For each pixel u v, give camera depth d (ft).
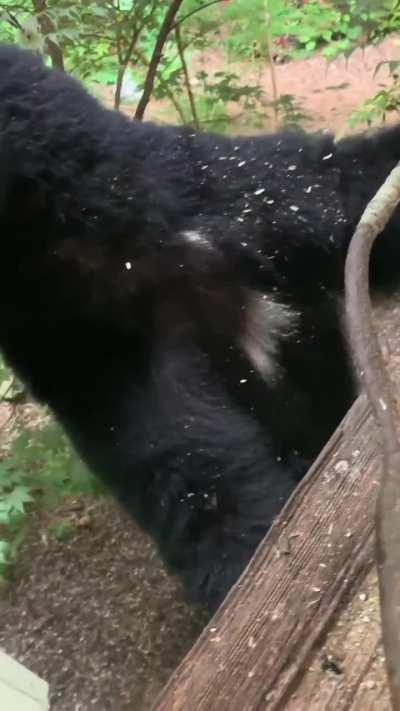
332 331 4.86
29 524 6.19
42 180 3.94
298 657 2.45
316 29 9.45
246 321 4.57
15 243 4.05
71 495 6.10
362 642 2.43
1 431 6.51
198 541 3.89
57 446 5.62
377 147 4.88
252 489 3.93
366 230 2.25
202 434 4.08
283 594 2.56
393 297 4.15
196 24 8.52
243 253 4.52
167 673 5.18
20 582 5.90
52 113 4.00
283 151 4.81
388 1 7.63
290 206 4.62
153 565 5.77
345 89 10.02
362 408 2.81
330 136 4.99
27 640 5.57
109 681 5.22
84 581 5.81
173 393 4.18
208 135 4.77
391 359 2.84
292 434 4.53
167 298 4.28
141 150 4.25
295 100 9.78
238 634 2.52
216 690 2.46
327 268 4.72
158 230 4.16
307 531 2.64
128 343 4.19
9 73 4.01
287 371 4.73
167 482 3.98
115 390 4.15
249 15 8.74
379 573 1.97
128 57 7.40
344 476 2.70
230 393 4.48
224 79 8.91
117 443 4.11
